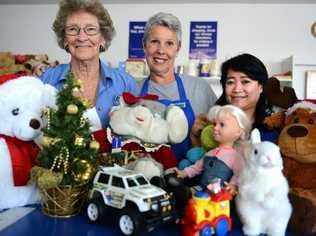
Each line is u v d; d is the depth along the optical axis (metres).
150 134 1.08
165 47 1.42
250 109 1.17
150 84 1.51
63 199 0.89
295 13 3.07
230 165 0.92
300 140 0.88
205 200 0.78
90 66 1.38
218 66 2.90
